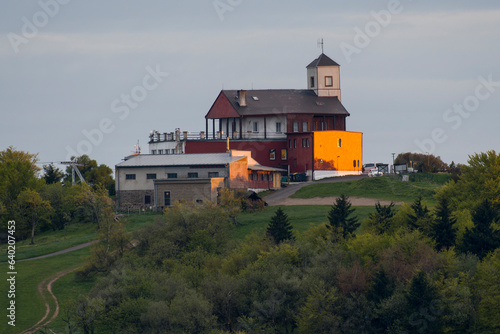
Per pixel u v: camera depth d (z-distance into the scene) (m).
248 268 154.62
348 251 161.25
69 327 147.88
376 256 158.00
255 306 145.00
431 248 153.88
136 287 151.00
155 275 158.50
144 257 179.00
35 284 178.25
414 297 137.62
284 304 145.25
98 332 147.88
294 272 153.88
